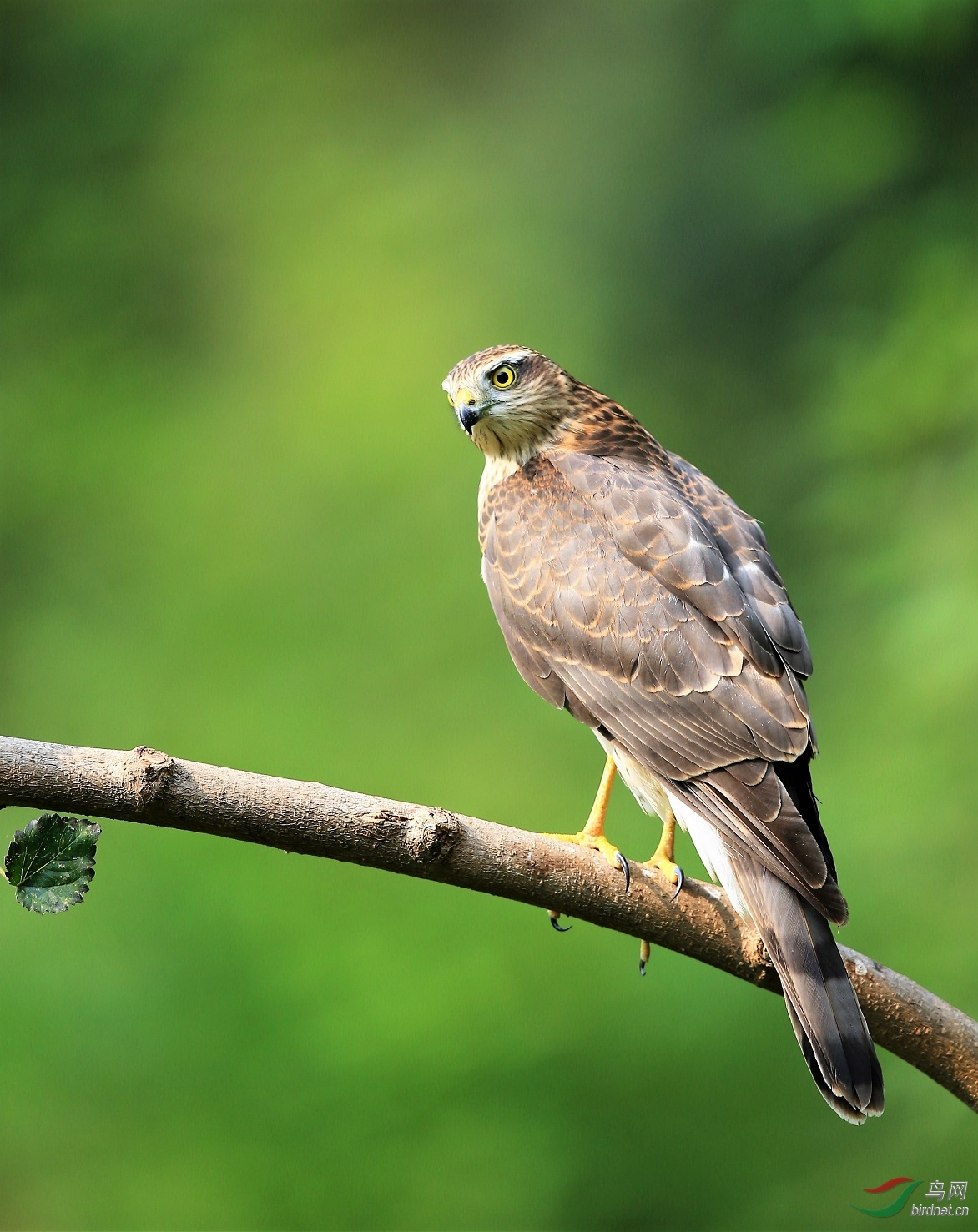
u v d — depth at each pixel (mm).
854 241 12625
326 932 12055
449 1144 10617
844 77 12039
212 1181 10516
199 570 17328
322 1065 11094
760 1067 11016
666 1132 10742
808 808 6352
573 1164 10547
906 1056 5746
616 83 16641
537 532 7172
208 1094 11047
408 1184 10453
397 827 5188
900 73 11938
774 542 13273
